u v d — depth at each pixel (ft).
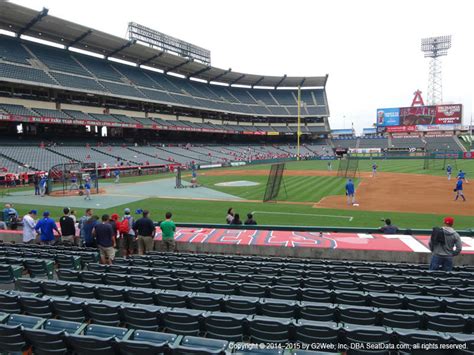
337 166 189.37
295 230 46.24
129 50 191.01
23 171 119.85
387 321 17.16
